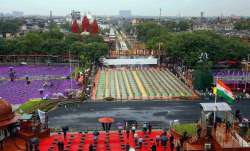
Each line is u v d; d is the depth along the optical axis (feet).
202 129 171.42
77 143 179.42
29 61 488.02
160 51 512.63
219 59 441.68
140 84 349.82
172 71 423.23
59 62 484.33
